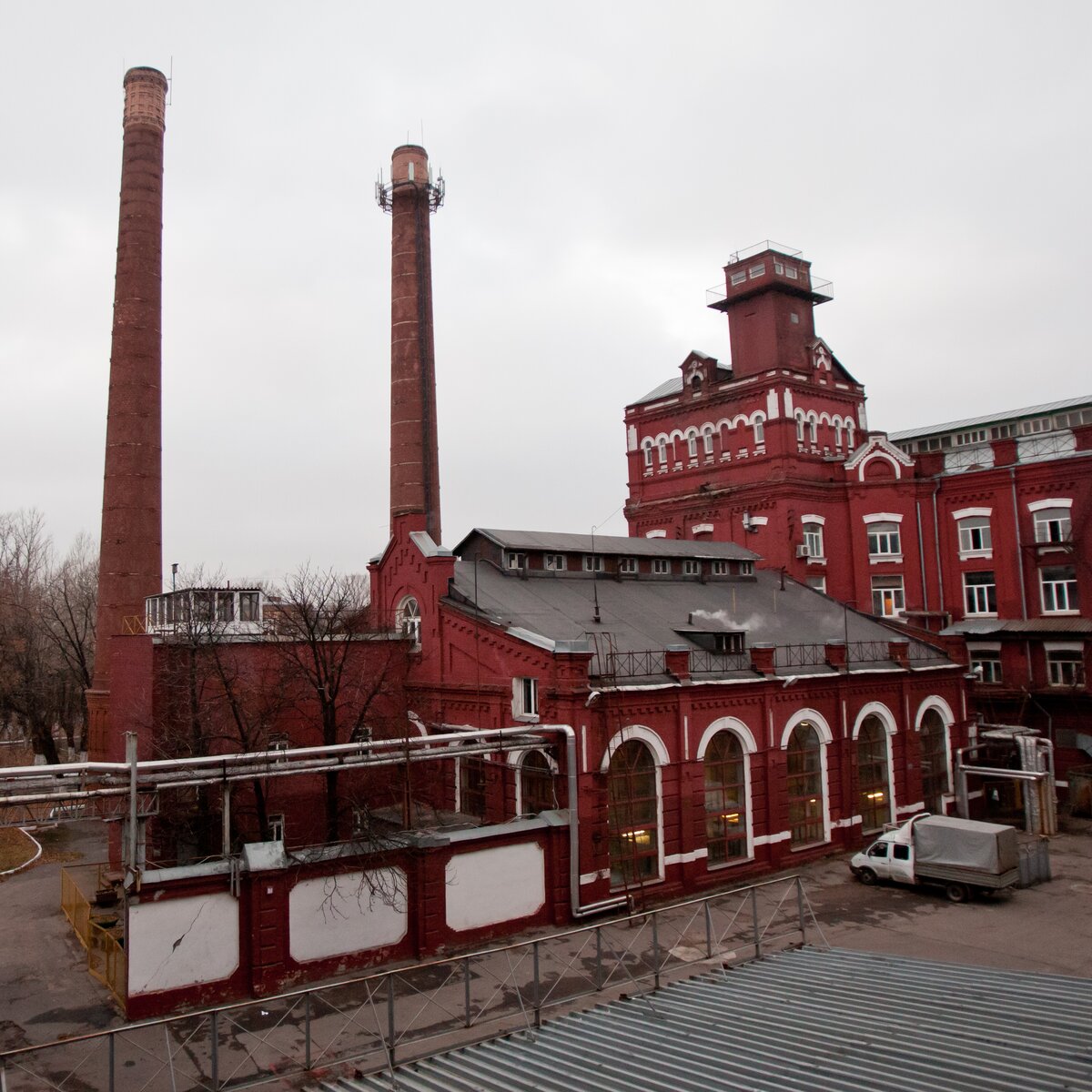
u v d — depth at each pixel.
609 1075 12.46
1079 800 42.62
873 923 27.98
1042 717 45.81
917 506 50.88
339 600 37.44
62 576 79.75
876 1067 11.55
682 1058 12.84
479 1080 13.04
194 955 22.55
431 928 25.78
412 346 61.03
